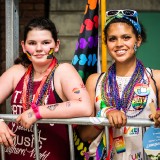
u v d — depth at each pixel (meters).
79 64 3.59
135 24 2.97
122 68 2.98
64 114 2.72
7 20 3.62
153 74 2.95
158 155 2.61
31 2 6.54
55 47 2.99
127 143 2.87
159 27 6.63
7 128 2.79
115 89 2.94
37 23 2.91
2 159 2.88
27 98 2.89
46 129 2.89
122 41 2.94
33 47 2.90
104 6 3.73
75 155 3.02
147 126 2.65
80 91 2.81
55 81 2.89
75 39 6.50
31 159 2.89
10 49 3.63
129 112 2.88
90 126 2.90
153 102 2.89
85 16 3.64
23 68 3.05
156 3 6.59
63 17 6.51
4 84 3.02
